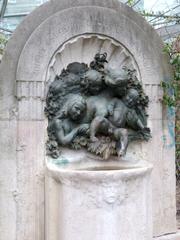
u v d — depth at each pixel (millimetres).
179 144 5473
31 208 3682
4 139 3633
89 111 3824
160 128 4199
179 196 6773
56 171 3436
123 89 3850
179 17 5969
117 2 4004
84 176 3285
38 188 3695
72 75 3895
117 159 3908
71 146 3779
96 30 3916
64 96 3826
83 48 3988
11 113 3627
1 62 3598
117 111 3875
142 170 3475
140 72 4082
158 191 4188
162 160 4223
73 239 3336
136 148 4098
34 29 3654
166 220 4266
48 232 3588
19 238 3656
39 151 3686
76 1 3828
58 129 3721
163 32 6457
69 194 3352
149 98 4117
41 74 3688
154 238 4129
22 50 3602
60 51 3783
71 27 3812
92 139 3699
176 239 4258
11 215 3656
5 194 3652
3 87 3602
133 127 4016
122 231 3352
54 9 3740
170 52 4664
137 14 4105
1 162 3639
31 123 3650
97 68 3932
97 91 3877
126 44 4031
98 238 3293
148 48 4113
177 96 4375
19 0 9125
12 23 9117
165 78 4207
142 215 3490
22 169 3635
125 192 3352
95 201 3289
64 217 3379
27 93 3629
